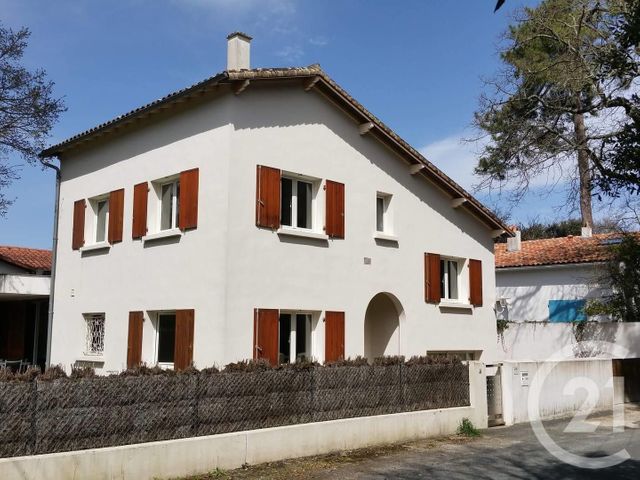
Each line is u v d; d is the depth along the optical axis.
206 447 9.13
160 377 8.96
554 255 26.64
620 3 16.55
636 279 22.30
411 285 16.98
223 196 12.80
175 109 14.25
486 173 24.58
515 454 11.19
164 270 13.96
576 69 19.81
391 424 11.94
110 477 8.11
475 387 13.91
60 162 18.14
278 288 13.49
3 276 17.64
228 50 14.53
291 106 14.32
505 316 26.97
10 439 7.53
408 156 17.11
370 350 17.41
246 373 10.00
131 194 15.28
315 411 10.92
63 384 8.02
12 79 19.92
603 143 16.52
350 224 15.45
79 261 16.77
